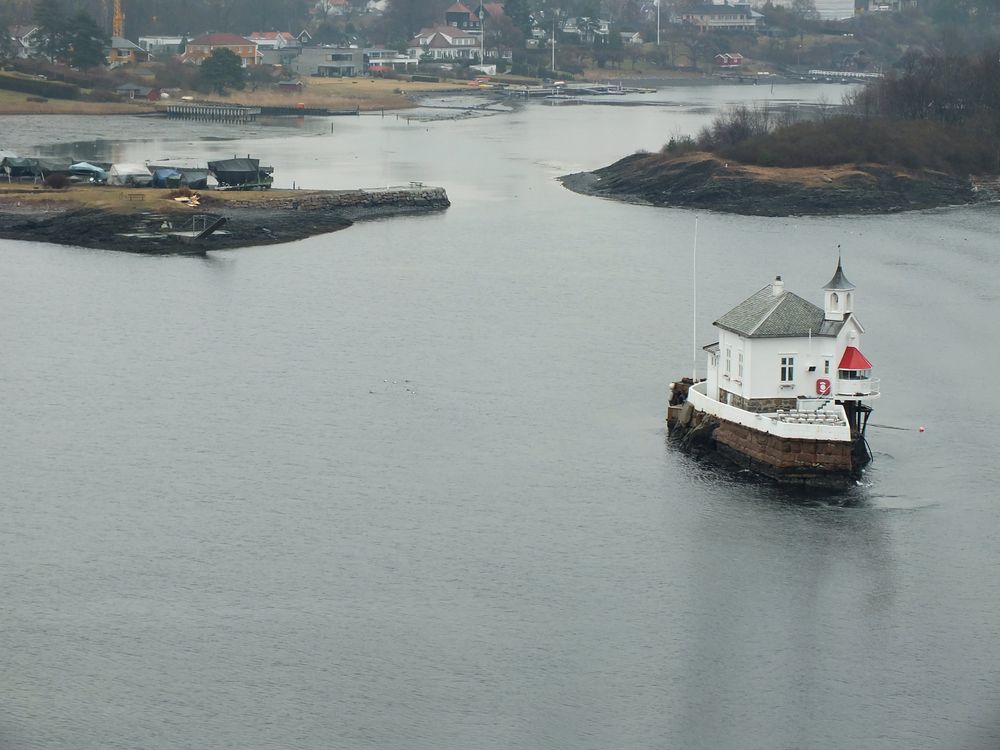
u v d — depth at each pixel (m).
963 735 93.50
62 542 120.06
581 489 131.12
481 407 154.88
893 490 129.75
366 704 96.75
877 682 99.38
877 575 114.06
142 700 96.81
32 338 180.75
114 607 108.81
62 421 149.75
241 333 184.75
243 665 101.00
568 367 170.00
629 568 115.56
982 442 141.88
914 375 164.38
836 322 132.62
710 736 93.50
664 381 164.50
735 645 104.00
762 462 132.50
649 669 100.94
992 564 115.88
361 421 150.38
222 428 148.00
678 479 132.75
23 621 106.56
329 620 107.12
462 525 123.75
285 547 119.50
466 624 106.69
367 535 121.88
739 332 134.00
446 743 92.75
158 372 167.00
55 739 92.50
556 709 96.38
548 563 116.50
